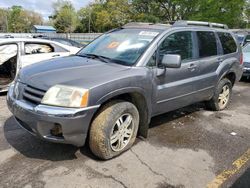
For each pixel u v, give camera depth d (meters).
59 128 3.12
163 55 4.08
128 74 3.53
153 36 4.12
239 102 6.75
